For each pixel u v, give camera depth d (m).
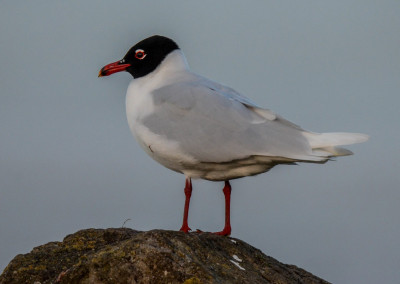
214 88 12.00
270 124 11.38
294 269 11.09
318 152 11.08
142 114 12.07
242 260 10.20
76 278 8.83
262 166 11.66
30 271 9.52
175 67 12.78
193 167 11.85
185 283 8.62
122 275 8.71
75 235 10.51
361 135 11.00
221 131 11.35
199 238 9.95
